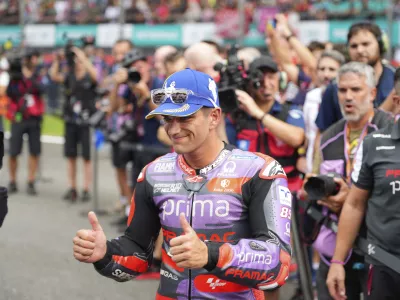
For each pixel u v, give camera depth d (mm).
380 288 2834
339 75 3377
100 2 16469
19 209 7531
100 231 2188
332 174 3252
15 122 8203
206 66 4238
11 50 8695
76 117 7801
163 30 15234
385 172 2756
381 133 2824
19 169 10367
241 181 2162
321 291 3404
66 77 7816
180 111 2072
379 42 4051
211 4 14992
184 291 2188
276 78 4035
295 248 3750
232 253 1978
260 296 2299
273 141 3984
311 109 4762
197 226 2162
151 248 2354
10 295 4613
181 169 2236
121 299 4609
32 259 5527
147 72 5824
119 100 6184
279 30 5520
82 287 4848
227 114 3961
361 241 2963
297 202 3947
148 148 5910
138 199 2314
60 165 10922
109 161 11328
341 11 13008
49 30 16641
